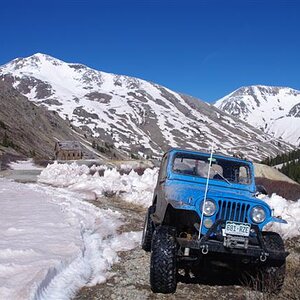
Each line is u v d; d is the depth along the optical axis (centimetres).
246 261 620
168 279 582
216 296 596
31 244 769
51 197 1609
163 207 682
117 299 576
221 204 605
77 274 655
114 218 1216
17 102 17788
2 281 562
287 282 627
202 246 577
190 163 766
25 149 11944
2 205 1288
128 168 4425
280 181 2545
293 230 1017
